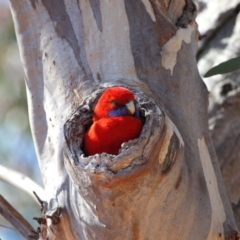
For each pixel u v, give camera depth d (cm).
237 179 726
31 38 690
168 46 685
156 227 669
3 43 953
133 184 663
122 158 662
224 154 727
